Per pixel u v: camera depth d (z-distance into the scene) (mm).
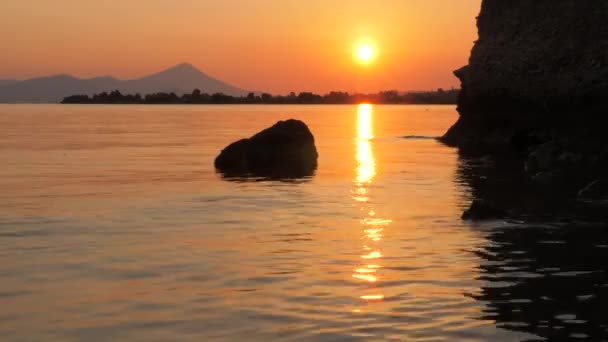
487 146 51875
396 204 23516
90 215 20984
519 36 52938
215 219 20453
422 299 12305
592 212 21688
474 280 13570
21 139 60188
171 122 103750
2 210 21844
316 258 15461
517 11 54125
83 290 12828
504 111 52844
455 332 10586
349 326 10867
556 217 20750
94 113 160000
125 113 160375
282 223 19859
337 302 12133
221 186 28203
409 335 10461
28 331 10625
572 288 12977
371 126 93812
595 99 44562
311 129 84250
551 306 11867
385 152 47094
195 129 81062
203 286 13141
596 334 10477
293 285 13227
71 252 15906
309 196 25422
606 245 16734
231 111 187125
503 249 16344
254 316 11367
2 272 14039
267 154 38844
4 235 17812
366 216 21078
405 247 16609
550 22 50719
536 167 35375
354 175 32562
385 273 14156
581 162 36969
